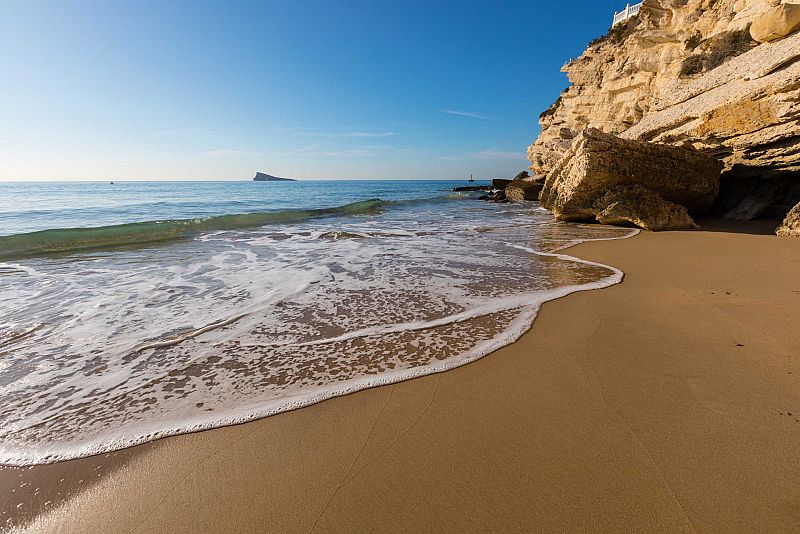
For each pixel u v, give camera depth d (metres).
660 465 2.11
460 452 2.28
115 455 2.36
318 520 1.86
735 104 12.41
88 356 3.65
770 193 13.12
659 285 5.64
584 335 3.92
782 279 5.65
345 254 8.42
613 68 24.97
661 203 12.14
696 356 3.38
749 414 2.54
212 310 4.84
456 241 10.28
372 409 2.76
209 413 2.77
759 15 15.19
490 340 3.86
